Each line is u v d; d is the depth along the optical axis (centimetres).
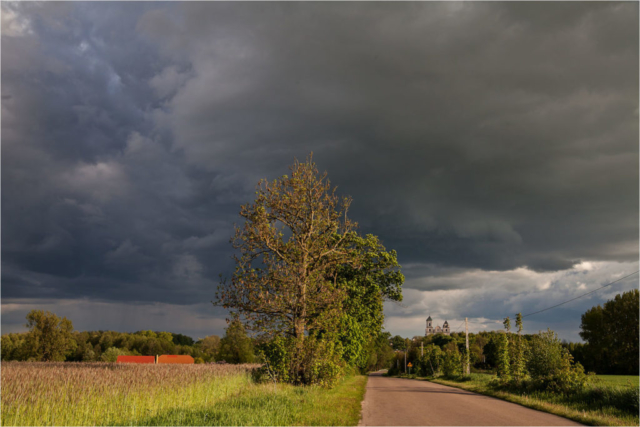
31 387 1723
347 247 3097
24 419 1297
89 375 2120
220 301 2395
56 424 1254
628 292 7694
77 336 10562
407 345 13588
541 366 2222
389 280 3928
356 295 3606
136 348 12325
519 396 2195
